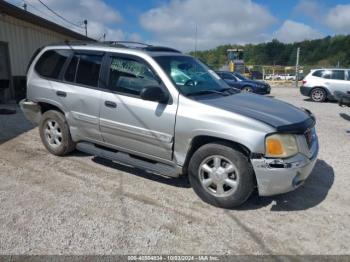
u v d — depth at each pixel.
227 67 43.41
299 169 3.73
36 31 15.20
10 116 9.25
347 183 4.90
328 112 12.04
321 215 3.93
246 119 3.75
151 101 4.33
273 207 4.08
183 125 4.06
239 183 3.81
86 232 3.41
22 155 5.74
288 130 3.73
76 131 5.28
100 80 4.89
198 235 3.43
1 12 12.04
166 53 4.86
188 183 4.71
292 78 47.28
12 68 13.08
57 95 5.37
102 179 4.78
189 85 4.43
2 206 3.91
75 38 21.05
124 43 5.27
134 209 3.93
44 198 4.14
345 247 3.30
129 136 4.60
